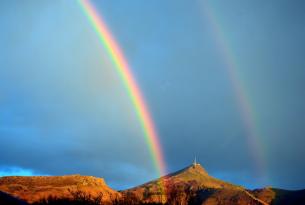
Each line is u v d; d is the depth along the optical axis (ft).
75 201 441.68
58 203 420.77
